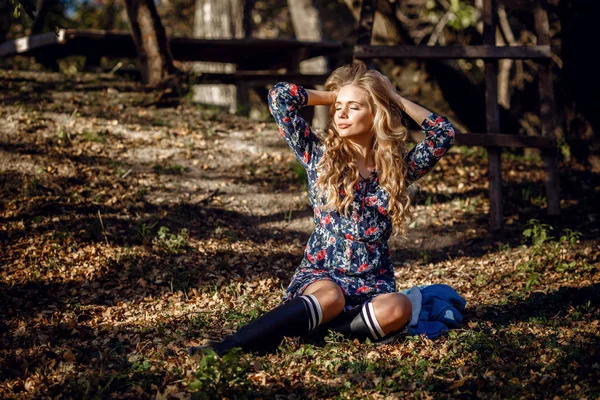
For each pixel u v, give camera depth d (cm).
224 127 901
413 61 1048
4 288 502
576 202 790
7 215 622
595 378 327
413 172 387
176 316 447
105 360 360
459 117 1045
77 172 720
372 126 378
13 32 1583
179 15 2083
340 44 1148
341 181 376
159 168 760
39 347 381
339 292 370
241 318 434
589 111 898
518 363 351
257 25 2108
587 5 895
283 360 354
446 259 638
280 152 851
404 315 366
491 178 707
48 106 857
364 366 344
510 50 715
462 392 314
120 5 1902
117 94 934
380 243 388
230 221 683
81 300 487
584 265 556
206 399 301
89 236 599
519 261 600
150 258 573
